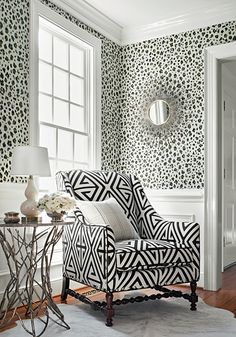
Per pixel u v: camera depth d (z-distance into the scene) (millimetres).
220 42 4199
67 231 3357
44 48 3928
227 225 5418
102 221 3201
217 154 4164
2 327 2703
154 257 2965
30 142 3488
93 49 4430
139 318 2953
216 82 4191
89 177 3605
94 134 4418
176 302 3441
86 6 4215
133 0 4090
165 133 4516
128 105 4809
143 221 3643
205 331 2660
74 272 3227
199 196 4211
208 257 4082
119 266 2811
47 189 3855
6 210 3215
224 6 4133
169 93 4512
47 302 2863
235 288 4098
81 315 3016
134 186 3850
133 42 4809
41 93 3861
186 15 4363
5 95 3268
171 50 4520
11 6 3365
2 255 3156
